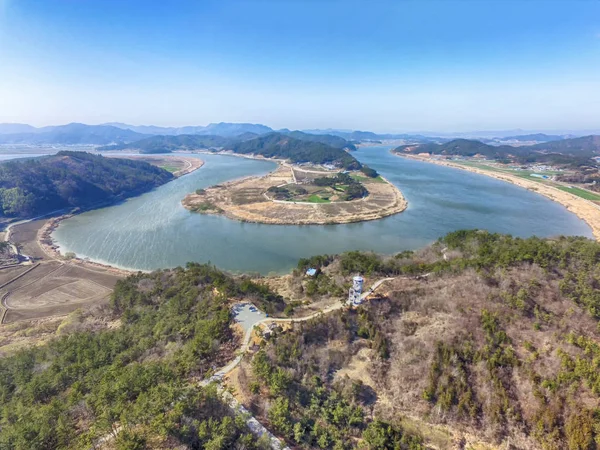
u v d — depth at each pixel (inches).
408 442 1284.4
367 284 2566.4
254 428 1306.6
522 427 1332.4
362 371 1707.7
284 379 1520.7
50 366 1846.7
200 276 2915.8
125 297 2810.0
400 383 1601.9
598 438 1190.9
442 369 1621.6
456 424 1384.1
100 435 1227.9
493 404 1413.6
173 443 1183.6
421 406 1476.4
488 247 3068.4
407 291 2345.0
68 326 2576.3
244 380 1592.0
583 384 1417.3
